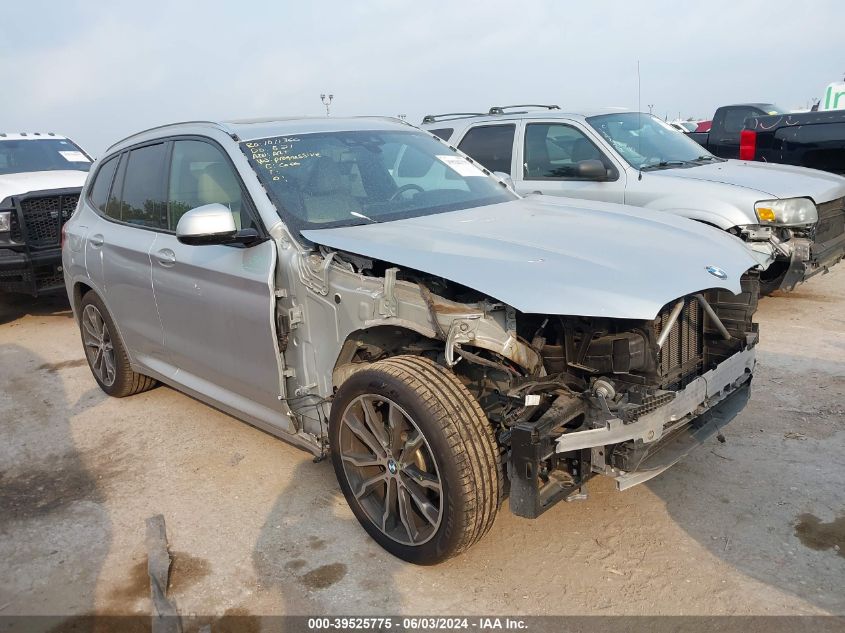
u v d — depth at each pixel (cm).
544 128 727
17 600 308
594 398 282
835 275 788
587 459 288
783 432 414
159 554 327
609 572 301
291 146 398
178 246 411
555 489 284
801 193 603
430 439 278
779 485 359
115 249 471
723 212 606
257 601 297
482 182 448
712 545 315
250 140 394
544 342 304
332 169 393
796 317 633
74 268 527
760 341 570
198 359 415
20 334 773
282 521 355
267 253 348
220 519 361
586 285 277
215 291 380
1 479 424
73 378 603
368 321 309
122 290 471
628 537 324
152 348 465
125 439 467
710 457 390
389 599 293
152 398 538
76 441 470
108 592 310
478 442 277
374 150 423
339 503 369
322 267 326
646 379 288
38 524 369
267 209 356
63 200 830
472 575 304
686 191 629
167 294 421
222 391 413
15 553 344
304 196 368
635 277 286
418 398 281
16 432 495
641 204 652
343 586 303
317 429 350
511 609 282
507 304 275
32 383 598
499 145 760
